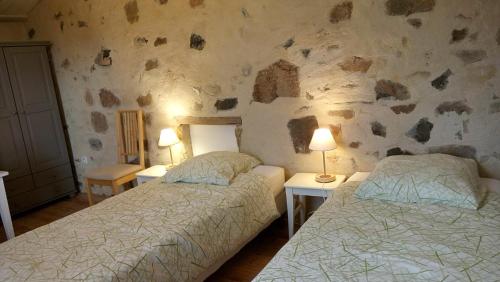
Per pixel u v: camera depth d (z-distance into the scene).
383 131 2.78
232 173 2.91
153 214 2.39
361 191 2.26
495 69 2.38
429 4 2.45
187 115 3.57
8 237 3.07
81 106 4.25
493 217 1.86
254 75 3.15
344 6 2.70
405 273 1.48
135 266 1.87
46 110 4.25
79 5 3.88
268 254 2.82
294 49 2.94
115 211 2.50
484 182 2.36
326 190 2.71
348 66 2.78
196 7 3.25
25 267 1.89
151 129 3.83
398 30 2.57
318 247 1.75
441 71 2.52
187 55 3.41
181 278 2.08
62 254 1.99
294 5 2.86
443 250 1.62
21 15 4.22
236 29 3.12
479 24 2.36
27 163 4.10
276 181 3.05
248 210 2.64
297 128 3.08
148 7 3.49
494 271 1.44
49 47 4.26
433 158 2.39
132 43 3.67
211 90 3.38
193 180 2.91
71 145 4.52
